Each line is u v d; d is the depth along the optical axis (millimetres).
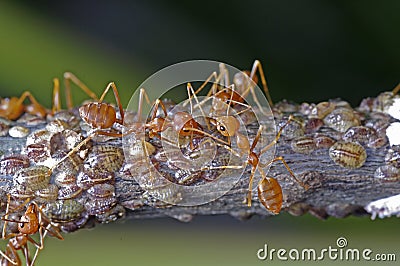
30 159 137
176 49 187
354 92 183
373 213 143
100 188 137
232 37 187
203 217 163
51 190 137
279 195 138
